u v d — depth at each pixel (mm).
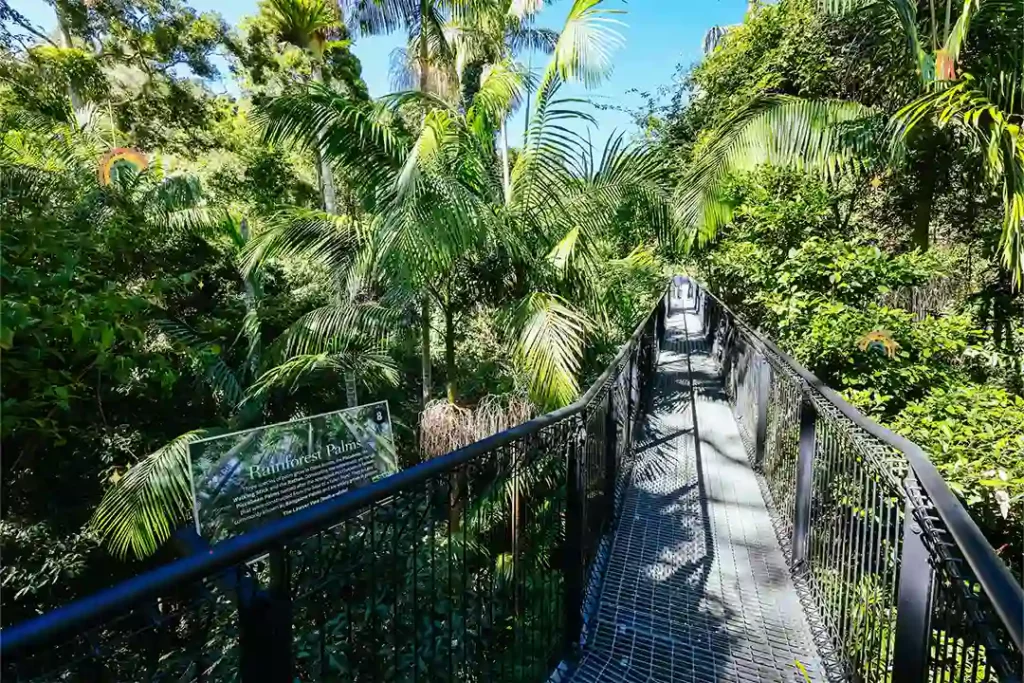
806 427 2623
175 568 717
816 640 2188
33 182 4266
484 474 1562
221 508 2021
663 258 8648
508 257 3789
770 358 3637
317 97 3680
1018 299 5000
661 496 3646
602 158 4055
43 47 7457
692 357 9164
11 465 4344
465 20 7188
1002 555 2631
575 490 2117
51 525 4660
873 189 6660
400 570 1238
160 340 4887
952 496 1204
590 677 2014
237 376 6336
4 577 4273
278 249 4375
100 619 637
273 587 853
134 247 4977
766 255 5660
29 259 3129
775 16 7145
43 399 3275
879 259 4922
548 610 2051
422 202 3170
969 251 6129
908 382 3955
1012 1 3527
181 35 10727
